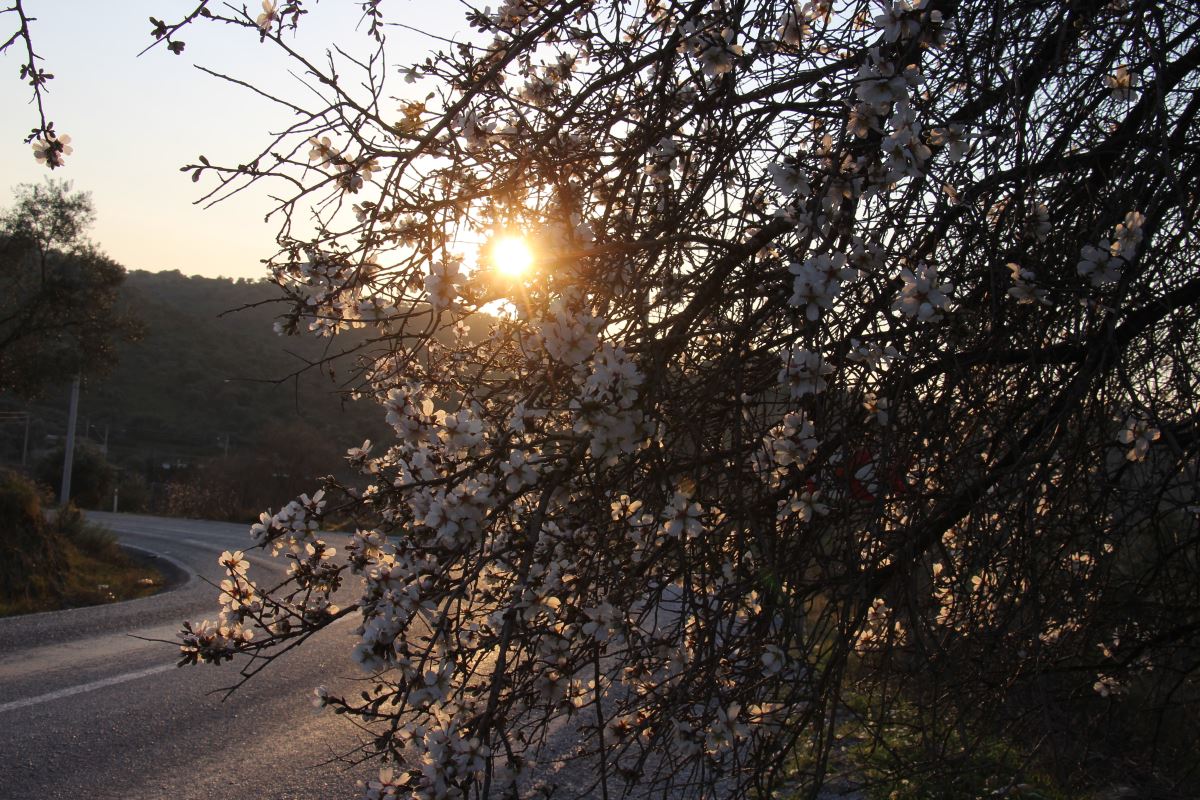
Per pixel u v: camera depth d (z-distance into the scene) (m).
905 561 2.33
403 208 2.39
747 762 2.42
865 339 2.54
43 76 2.24
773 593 2.22
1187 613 3.40
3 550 14.52
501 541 2.31
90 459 42.31
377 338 2.39
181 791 4.81
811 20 3.04
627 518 2.43
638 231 2.66
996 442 2.65
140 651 8.94
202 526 30.94
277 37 2.35
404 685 2.04
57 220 21.33
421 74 2.82
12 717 6.30
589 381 1.99
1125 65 2.84
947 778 2.76
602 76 2.84
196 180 2.33
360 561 2.53
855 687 2.72
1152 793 3.68
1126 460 3.21
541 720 2.46
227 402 51.44
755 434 2.48
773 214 2.41
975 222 2.51
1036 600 2.58
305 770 5.15
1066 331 2.65
